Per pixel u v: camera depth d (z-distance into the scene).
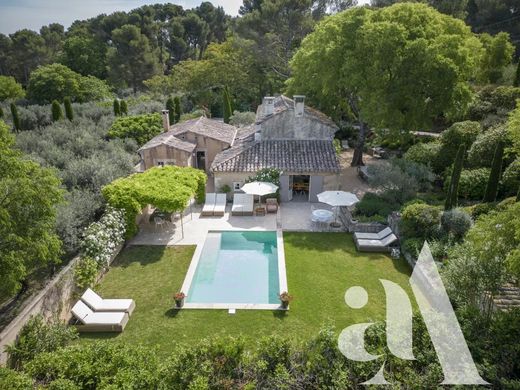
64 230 16.42
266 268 18.80
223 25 88.69
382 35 25.88
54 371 10.37
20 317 12.49
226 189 26.30
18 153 12.20
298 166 25.41
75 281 15.52
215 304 15.70
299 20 54.56
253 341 13.61
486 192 21.34
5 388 9.44
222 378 9.84
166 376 9.84
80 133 33.62
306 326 14.42
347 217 22.45
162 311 15.34
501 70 39.50
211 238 21.75
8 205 11.65
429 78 26.06
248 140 29.47
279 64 56.31
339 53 27.80
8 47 77.88
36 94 53.34
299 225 22.95
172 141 28.81
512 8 53.47
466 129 27.25
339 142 37.97
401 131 29.34
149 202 19.95
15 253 11.70
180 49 82.31
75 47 68.25
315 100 37.19
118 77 69.12
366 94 27.45
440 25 28.33
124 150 30.78
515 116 14.71
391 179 23.98
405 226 19.58
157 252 19.95
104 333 14.16
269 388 9.75
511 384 8.74
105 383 9.59
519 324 10.52
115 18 78.31
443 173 27.12
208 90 56.16
